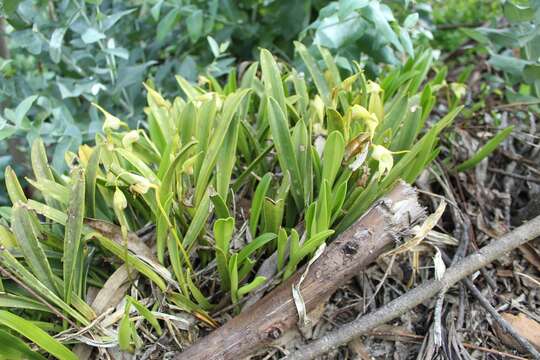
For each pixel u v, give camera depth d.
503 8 1.06
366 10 1.01
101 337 0.76
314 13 1.46
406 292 0.85
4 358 0.72
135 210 0.90
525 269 0.96
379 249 0.77
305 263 0.82
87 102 1.38
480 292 0.91
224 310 0.82
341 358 0.83
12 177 0.80
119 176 0.73
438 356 0.82
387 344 0.85
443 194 1.06
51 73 1.38
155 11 1.26
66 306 0.74
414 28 1.25
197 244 0.83
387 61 1.15
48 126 1.12
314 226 0.76
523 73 1.06
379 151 0.78
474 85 1.41
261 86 1.02
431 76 1.54
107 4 1.46
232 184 0.91
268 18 1.52
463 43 1.61
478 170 1.09
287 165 0.83
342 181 0.83
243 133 0.93
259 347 0.77
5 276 0.77
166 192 0.76
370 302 0.87
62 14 1.27
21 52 1.43
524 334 0.88
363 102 0.94
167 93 1.42
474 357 0.86
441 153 1.13
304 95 0.99
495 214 1.04
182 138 0.87
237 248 0.85
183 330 0.81
